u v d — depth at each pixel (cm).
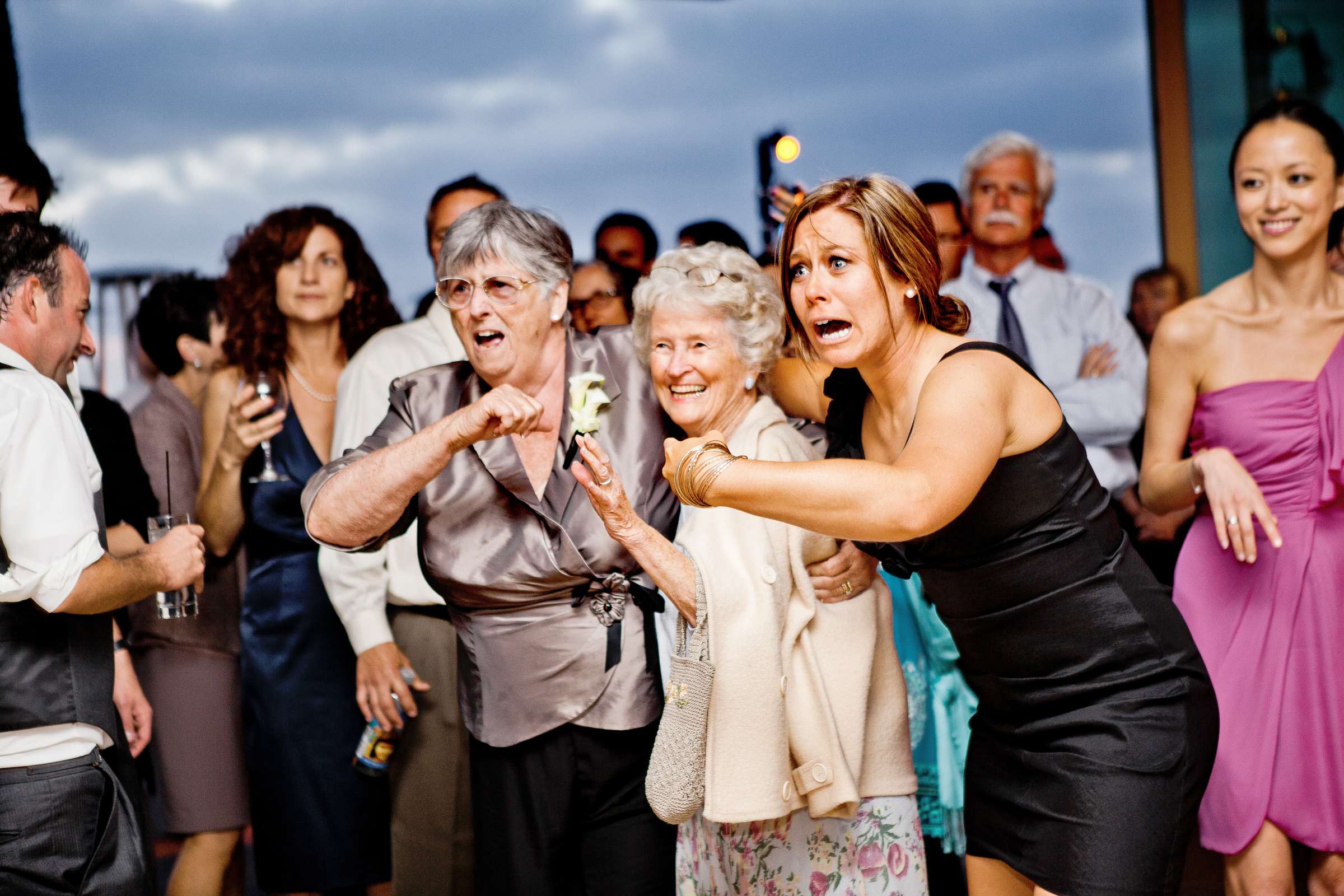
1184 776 192
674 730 203
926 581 206
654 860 229
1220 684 277
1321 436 274
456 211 335
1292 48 546
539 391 233
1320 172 273
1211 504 267
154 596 312
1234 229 555
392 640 290
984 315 423
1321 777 270
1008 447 188
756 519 214
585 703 224
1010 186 419
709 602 206
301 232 325
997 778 211
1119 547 200
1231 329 286
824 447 234
